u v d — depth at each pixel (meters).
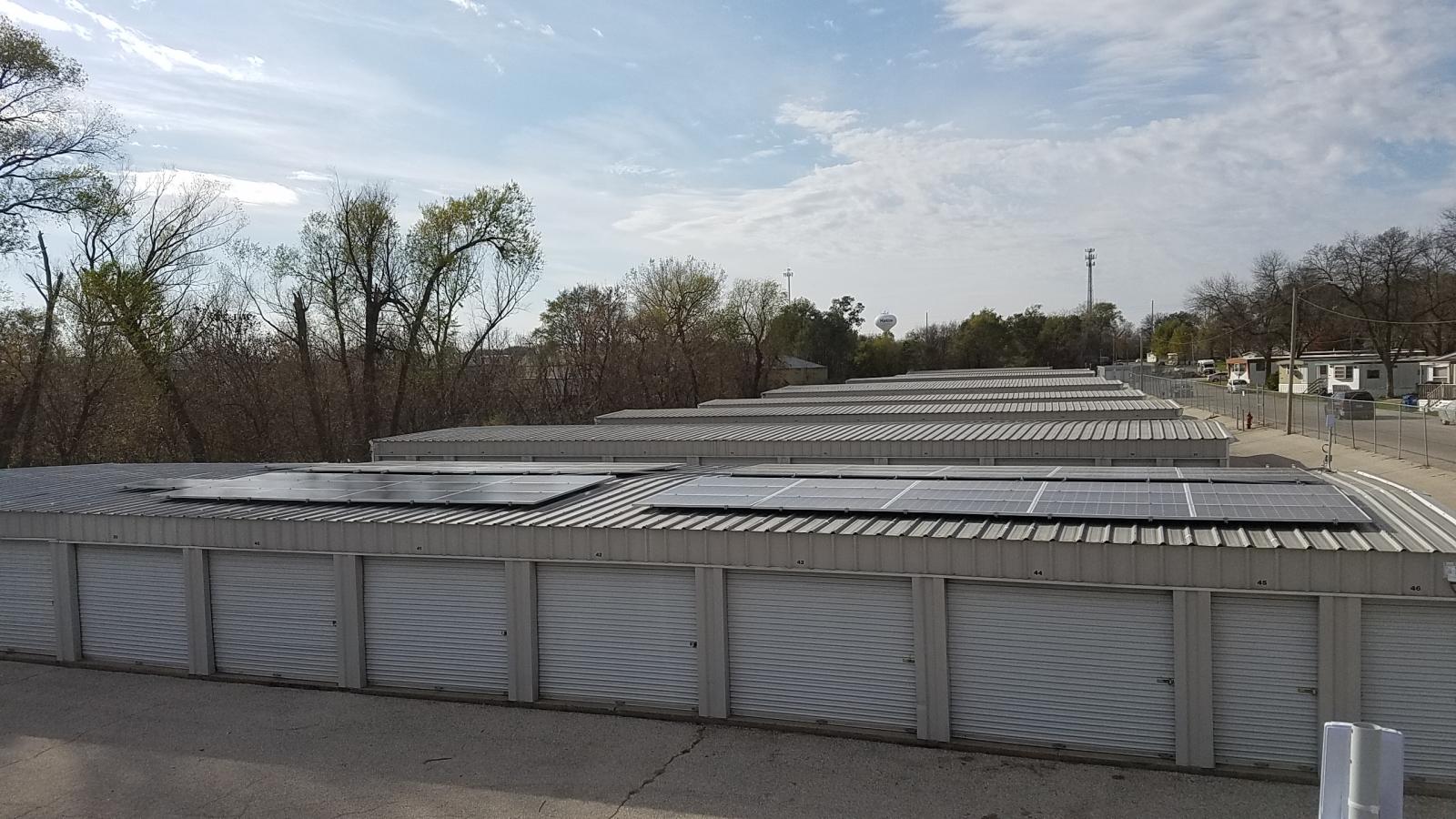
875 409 35.88
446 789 10.12
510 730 11.73
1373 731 4.58
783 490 13.73
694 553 11.64
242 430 46.22
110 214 38.31
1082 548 10.00
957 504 11.95
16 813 9.93
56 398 39.16
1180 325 143.38
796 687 11.46
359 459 48.50
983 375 72.81
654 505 13.06
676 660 11.98
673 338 74.00
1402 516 10.45
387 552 13.09
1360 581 9.05
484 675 12.88
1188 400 70.00
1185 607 9.70
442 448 28.41
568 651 12.49
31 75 34.78
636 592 12.10
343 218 46.91
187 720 12.51
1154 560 9.74
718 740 11.16
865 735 11.02
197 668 14.30
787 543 11.20
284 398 46.84
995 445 22.38
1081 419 28.91
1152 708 9.99
